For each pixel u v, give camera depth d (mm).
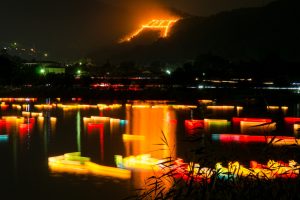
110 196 23141
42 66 151250
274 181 7883
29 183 26281
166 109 73750
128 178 26672
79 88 108875
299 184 7656
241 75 110250
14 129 50188
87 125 53656
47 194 24047
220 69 122750
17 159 33219
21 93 101188
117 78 135125
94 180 26531
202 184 7887
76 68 160125
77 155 33750
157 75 152625
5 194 24219
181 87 105125
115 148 37656
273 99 80438
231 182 8016
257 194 7590
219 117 60188
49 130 49250
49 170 29359
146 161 30234
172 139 41281
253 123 53562
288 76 105375
